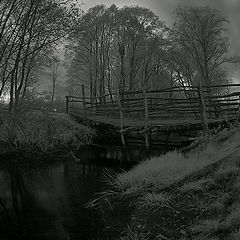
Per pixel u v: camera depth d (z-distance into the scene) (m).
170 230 6.49
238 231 5.48
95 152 16.88
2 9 15.65
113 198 8.75
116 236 6.68
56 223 7.54
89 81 36.59
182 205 7.35
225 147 10.59
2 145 15.40
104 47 34.03
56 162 14.52
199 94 13.66
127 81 35.81
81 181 11.16
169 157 11.34
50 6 16.34
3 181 11.34
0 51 16.39
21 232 7.14
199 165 9.14
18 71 18.30
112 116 20.61
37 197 9.48
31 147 15.85
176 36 32.62
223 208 6.70
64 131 17.78
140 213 7.45
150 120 16.75
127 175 10.16
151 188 8.62
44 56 19.28
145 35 33.19
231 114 15.31
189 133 19.14
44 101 19.27
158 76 36.88
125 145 15.67
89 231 7.05
